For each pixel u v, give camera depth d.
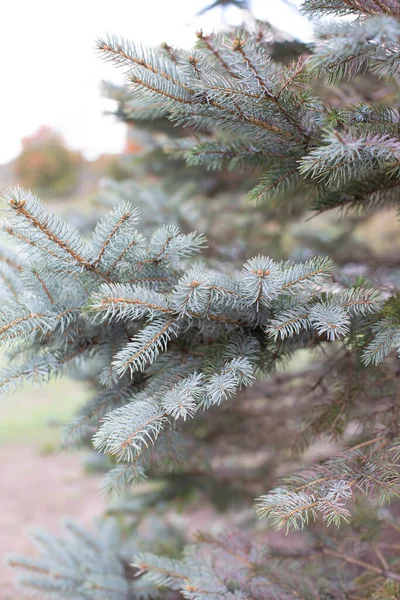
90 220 1.94
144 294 0.92
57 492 2.79
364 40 0.83
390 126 0.91
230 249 1.39
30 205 0.90
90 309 0.91
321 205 1.04
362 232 2.29
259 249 1.46
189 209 1.92
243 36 0.91
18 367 0.97
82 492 2.80
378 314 0.97
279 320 0.93
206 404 0.91
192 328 0.99
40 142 9.07
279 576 1.07
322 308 0.92
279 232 1.63
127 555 1.39
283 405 1.36
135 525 1.62
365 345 0.97
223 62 0.92
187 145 1.11
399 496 0.89
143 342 0.92
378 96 1.19
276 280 0.91
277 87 0.91
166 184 1.99
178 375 0.95
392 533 1.14
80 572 1.28
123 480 1.00
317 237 1.72
